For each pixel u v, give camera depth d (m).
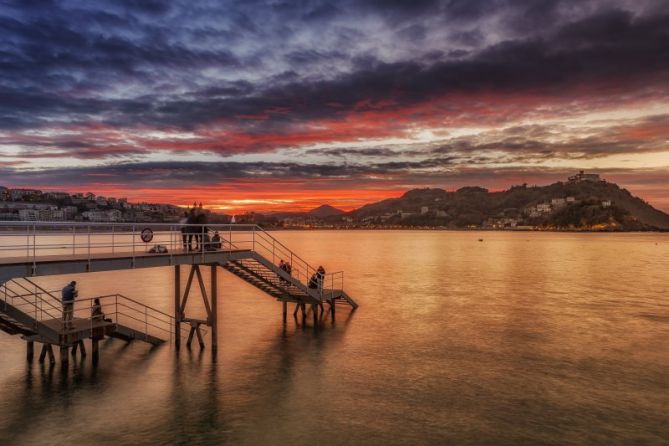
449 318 39.47
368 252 151.00
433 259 117.56
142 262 22.92
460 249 174.50
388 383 23.19
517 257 127.19
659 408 20.38
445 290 57.47
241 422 18.56
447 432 17.91
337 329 34.97
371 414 19.47
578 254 143.25
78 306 43.69
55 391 21.55
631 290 58.28
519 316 40.59
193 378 23.56
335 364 26.20
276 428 18.08
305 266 94.50
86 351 27.86
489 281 67.94
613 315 41.41
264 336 32.56
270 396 21.30
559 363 26.77
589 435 17.81
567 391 22.31
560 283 65.62
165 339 31.09
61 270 19.56
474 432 17.94
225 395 21.34
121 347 28.72
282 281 36.22
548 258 123.06
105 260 21.16
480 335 33.38
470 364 26.47
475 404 20.66
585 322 38.16
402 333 33.78
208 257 26.66
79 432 17.59
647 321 38.81
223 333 33.28
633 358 27.91
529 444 17.06
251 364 25.97
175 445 16.69
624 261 112.44
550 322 38.03
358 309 43.59
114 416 19.00
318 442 17.00
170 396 21.14
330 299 38.72
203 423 18.44
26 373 23.86
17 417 18.84
